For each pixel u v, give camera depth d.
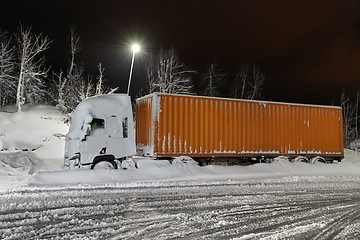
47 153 21.72
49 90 40.41
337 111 22.67
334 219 9.19
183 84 42.09
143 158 17.12
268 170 19.14
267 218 9.13
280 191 13.59
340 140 22.61
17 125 25.50
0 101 37.16
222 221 8.61
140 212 9.41
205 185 14.41
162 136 17.25
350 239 7.36
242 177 17.33
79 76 38.44
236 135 19.09
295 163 20.47
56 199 10.66
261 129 19.86
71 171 14.20
